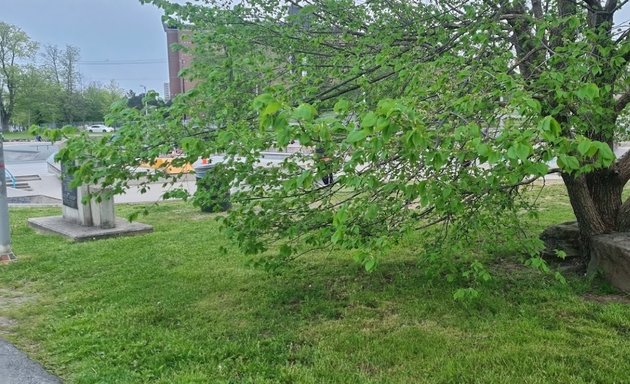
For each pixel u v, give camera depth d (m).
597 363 3.48
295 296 5.10
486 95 2.96
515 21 4.58
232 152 3.65
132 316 4.69
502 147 2.43
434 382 3.34
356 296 4.97
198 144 3.39
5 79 58.28
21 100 58.72
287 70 4.42
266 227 4.50
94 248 7.54
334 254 6.54
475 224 4.17
